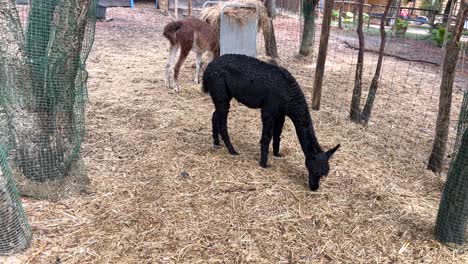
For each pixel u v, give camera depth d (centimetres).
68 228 303
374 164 457
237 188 379
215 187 377
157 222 318
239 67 411
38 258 270
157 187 368
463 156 296
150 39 1055
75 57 334
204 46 650
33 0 312
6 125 337
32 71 321
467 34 1349
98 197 346
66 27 317
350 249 307
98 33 1070
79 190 352
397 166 459
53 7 312
